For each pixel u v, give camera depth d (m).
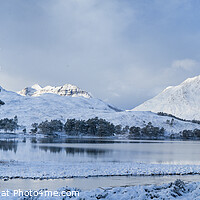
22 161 46.88
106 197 18.50
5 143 116.56
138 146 119.88
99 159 56.00
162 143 166.75
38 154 64.56
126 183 27.84
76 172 33.06
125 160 55.19
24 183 26.83
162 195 19.09
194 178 31.52
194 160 58.31
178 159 60.09
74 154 67.38
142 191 19.83
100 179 29.84
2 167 36.34
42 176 30.12
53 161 48.97
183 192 20.97
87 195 18.41
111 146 112.50
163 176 32.62
